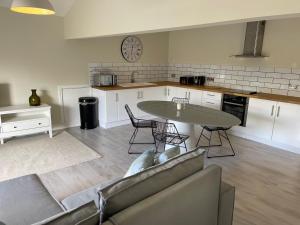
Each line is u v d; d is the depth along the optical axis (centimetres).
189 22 250
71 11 432
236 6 210
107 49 522
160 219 123
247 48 459
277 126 399
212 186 159
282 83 432
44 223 96
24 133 404
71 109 499
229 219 193
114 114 496
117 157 353
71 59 480
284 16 191
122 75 559
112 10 341
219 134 441
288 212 238
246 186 283
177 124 371
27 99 443
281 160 356
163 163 151
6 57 407
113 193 115
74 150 374
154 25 287
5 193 181
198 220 153
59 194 259
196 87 520
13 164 322
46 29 440
